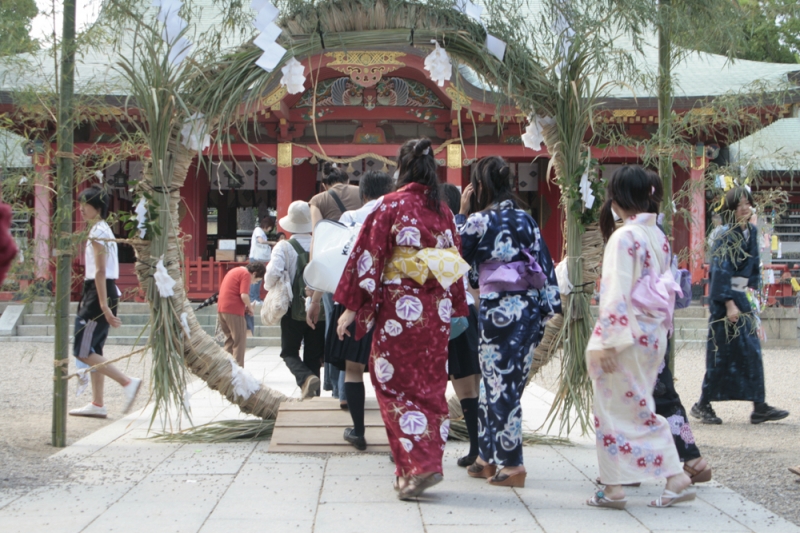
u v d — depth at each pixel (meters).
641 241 3.53
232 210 19.77
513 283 3.88
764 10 4.99
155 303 4.87
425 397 3.72
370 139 15.90
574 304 4.88
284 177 15.77
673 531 3.16
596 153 13.91
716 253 5.79
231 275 8.19
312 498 3.63
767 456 4.80
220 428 5.17
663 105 5.24
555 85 4.89
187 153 5.00
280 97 13.33
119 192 17.48
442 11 4.70
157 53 4.74
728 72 15.24
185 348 5.07
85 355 5.89
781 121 19.48
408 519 3.30
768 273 14.48
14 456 4.51
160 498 3.59
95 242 5.46
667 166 5.18
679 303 4.49
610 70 5.40
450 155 15.67
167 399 4.88
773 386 8.66
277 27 4.64
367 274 3.69
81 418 5.99
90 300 5.89
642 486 3.98
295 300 6.21
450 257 3.72
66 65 4.84
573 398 4.92
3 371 9.37
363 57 12.78
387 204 3.74
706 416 6.11
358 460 4.46
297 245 6.28
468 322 4.41
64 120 4.85
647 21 4.95
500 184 4.09
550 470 4.27
